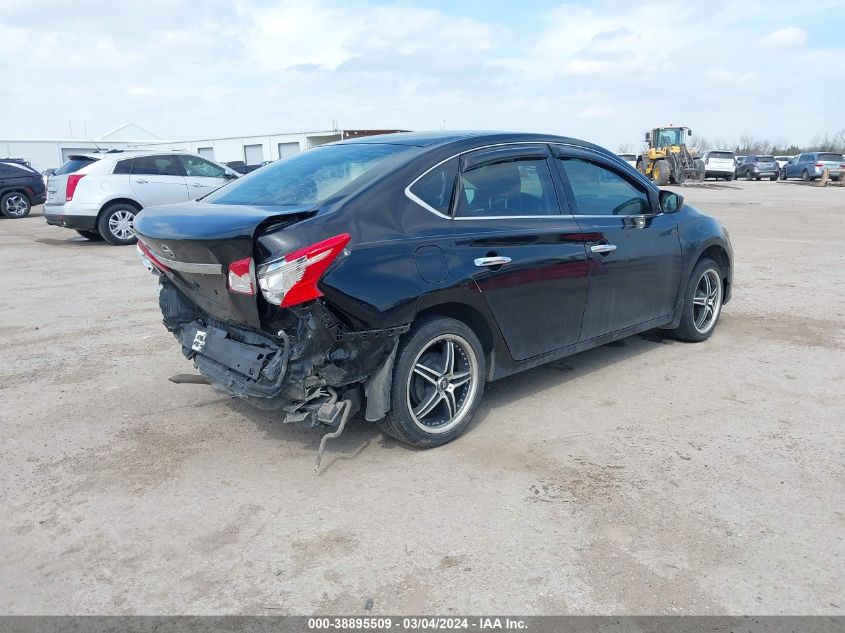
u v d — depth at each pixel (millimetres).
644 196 5090
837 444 3799
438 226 3674
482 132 4254
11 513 3252
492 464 3639
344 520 3127
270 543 2969
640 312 4996
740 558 2787
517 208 4121
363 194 3486
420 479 3490
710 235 5512
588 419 4207
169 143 45000
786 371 5035
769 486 3348
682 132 34125
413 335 3582
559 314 4316
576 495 3297
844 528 2986
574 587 2631
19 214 19531
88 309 7410
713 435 3943
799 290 7809
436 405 3824
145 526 3123
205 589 2682
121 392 4832
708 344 5750
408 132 4453
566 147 4562
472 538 2963
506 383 4895
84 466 3713
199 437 4055
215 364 3793
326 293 3170
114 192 12367
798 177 38219
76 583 2734
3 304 7680
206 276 3432
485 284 3795
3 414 4453
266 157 35531
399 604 2564
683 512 3129
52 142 44906
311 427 3885
